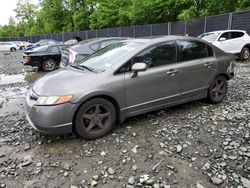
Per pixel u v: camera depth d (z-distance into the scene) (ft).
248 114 15.96
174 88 15.44
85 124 12.91
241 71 31.12
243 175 10.09
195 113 16.33
